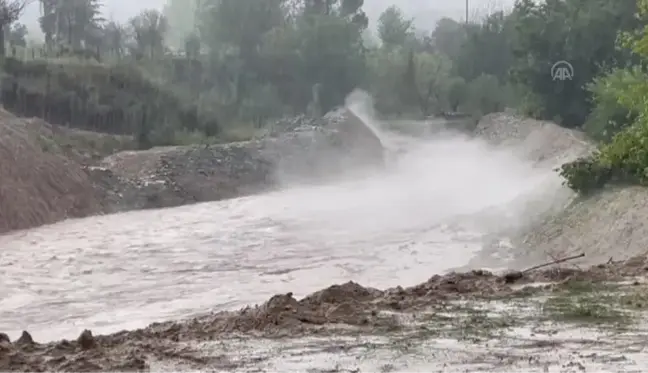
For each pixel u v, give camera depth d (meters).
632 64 45.44
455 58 88.19
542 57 50.91
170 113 58.03
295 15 88.69
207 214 34.53
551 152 43.91
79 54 65.25
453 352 9.32
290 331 10.52
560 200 25.12
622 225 19.88
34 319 15.72
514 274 14.31
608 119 36.06
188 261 22.75
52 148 37.62
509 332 10.26
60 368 8.84
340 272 20.47
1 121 36.12
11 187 31.83
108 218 34.06
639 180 22.52
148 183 39.47
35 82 52.62
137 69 61.66
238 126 64.06
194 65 72.44
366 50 86.44
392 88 81.81
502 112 66.75
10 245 26.45
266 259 22.83
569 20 49.62
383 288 17.89
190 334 10.47
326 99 74.44
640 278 13.86
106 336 10.46
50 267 22.05
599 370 8.42
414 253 23.00
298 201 38.31
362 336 10.23
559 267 16.30
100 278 20.31
